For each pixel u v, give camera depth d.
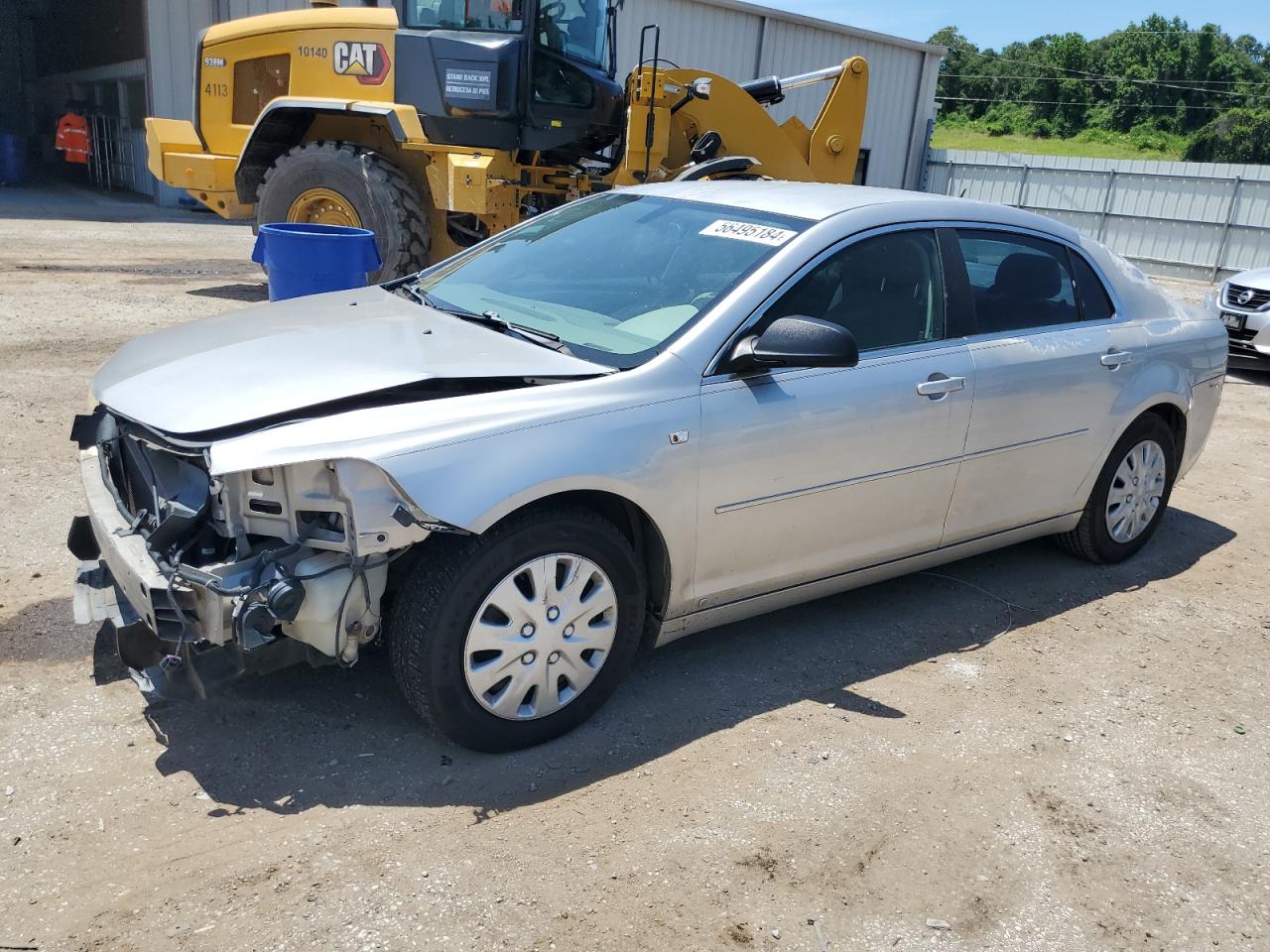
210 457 2.71
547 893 2.57
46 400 6.29
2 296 9.49
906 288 3.91
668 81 9.58
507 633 3.02
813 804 3.02
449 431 2.82
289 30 9.94
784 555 3.61
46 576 4.03
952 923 2.60
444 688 2.94
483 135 9.01
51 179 24.98
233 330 3.55
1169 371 4.82
